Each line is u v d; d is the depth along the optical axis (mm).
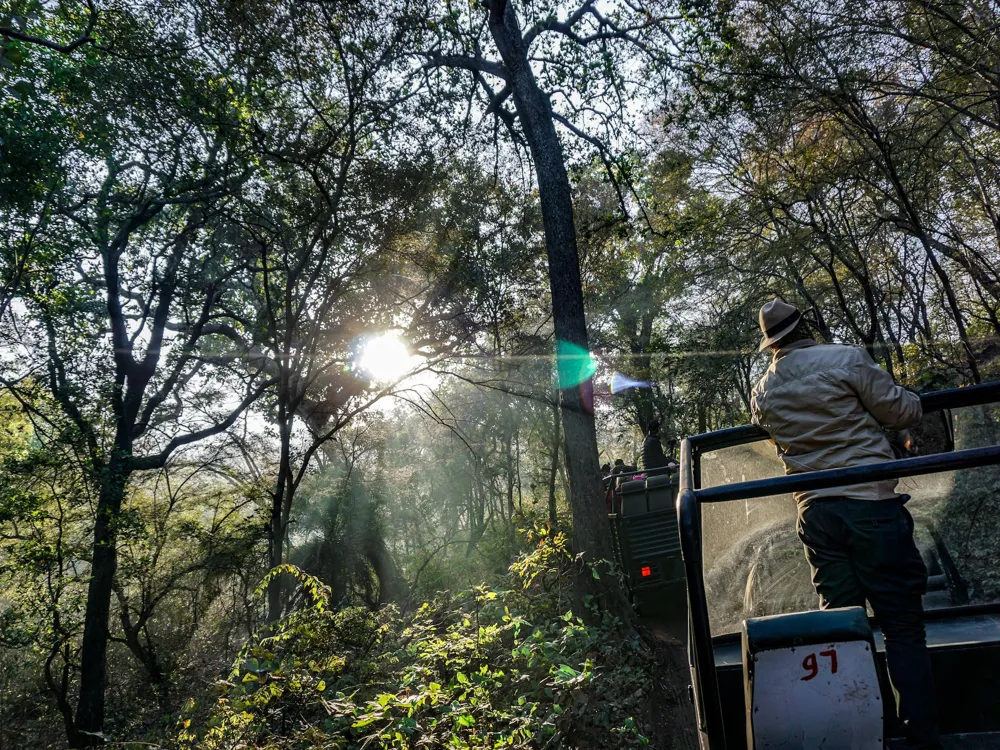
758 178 17109
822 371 2826
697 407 23531
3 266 15664
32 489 15109
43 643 14062
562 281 11352
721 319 21344
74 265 16859
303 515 16469
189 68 13023
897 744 2592
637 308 22094
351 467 17609
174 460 17406
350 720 5434
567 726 5316
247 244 16469
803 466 2834
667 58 15172
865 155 15008
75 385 15969
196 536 15672
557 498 24672
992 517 3309
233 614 15703
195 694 11992
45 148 13250
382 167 14164
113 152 14844
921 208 15211
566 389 10727
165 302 18375
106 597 14789
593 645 7453
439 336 17016
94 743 13117
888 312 19141
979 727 2697
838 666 2094
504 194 17734
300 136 13477
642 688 6852
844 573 2713
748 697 2162
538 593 9008
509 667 6617
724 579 3318
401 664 7465
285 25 12711
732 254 19234
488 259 17672
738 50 15039
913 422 2846
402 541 21109
